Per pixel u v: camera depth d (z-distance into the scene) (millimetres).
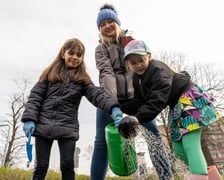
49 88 2459
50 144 2266
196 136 2145
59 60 2615
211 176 2193
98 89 2389
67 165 2189
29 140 2137
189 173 2037
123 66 2672
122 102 2578
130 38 2801
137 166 2178
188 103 2186
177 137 2258
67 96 2400
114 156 2139
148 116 2145
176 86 2271
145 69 2354
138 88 2463
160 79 2199
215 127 11523
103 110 2285
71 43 2609
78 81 2494
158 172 2301
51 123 2266
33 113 2266
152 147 2262
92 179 2469
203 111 2184
